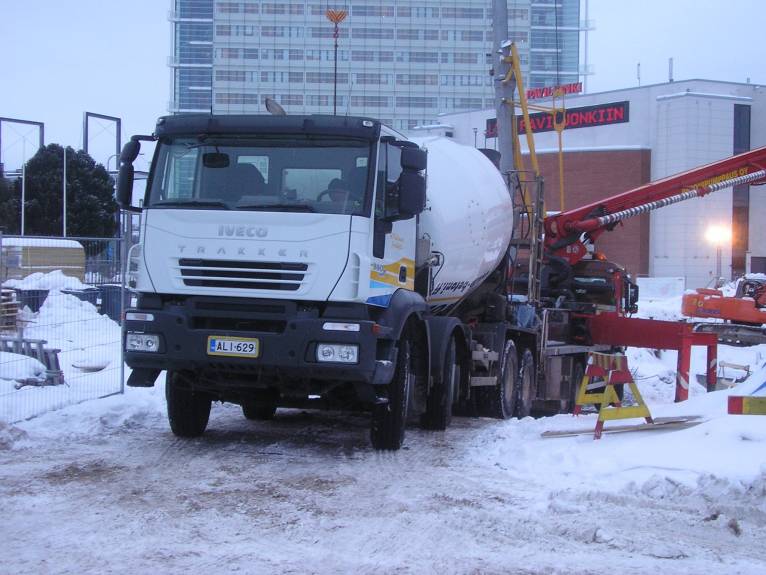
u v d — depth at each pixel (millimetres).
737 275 57906
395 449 9281
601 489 7219
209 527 6145
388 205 8914
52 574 5141
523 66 110375
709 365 16859
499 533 6094
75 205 50719
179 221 8438
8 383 11289
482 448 9281
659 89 58812
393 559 5523
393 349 8844
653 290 42750
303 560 5473
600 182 59719
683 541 5988
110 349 13555
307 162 8508
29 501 6750
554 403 15648
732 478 7043
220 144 8664
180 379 9414
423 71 107438
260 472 7984
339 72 105000
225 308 8367
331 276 8188
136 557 5473
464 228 11828
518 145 18172
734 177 18078
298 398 9531
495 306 13781
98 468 7980
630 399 18125
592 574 5273
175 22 128500
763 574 5340
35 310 12969
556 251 17422
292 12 102188
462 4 107938
